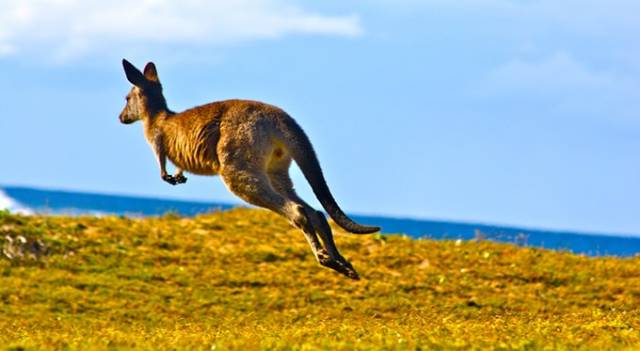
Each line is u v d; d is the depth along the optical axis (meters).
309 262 90.25
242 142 52.69
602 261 92.88
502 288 84.94
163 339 48.47
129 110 58.28
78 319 71.94
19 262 84.31
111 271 85.31
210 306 78.31
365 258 91.44
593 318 61.84
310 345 42.81
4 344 46.53
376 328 54.81
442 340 44.91
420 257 91.94
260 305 79.12
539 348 43.41
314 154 53.44
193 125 54.09
